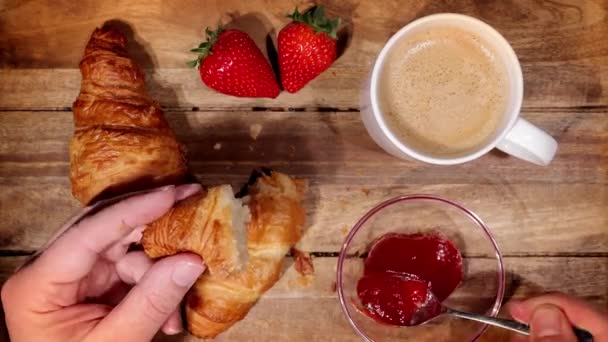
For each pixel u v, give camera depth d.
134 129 0.32
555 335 0.33
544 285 0.36
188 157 0.36
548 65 0.36
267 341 0.36
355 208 0.36
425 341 0.36
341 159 0.36
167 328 0.33
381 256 0.35
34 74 0.36
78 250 0.29
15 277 0.30
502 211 0.36
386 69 0.32
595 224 0.36
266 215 0.32
